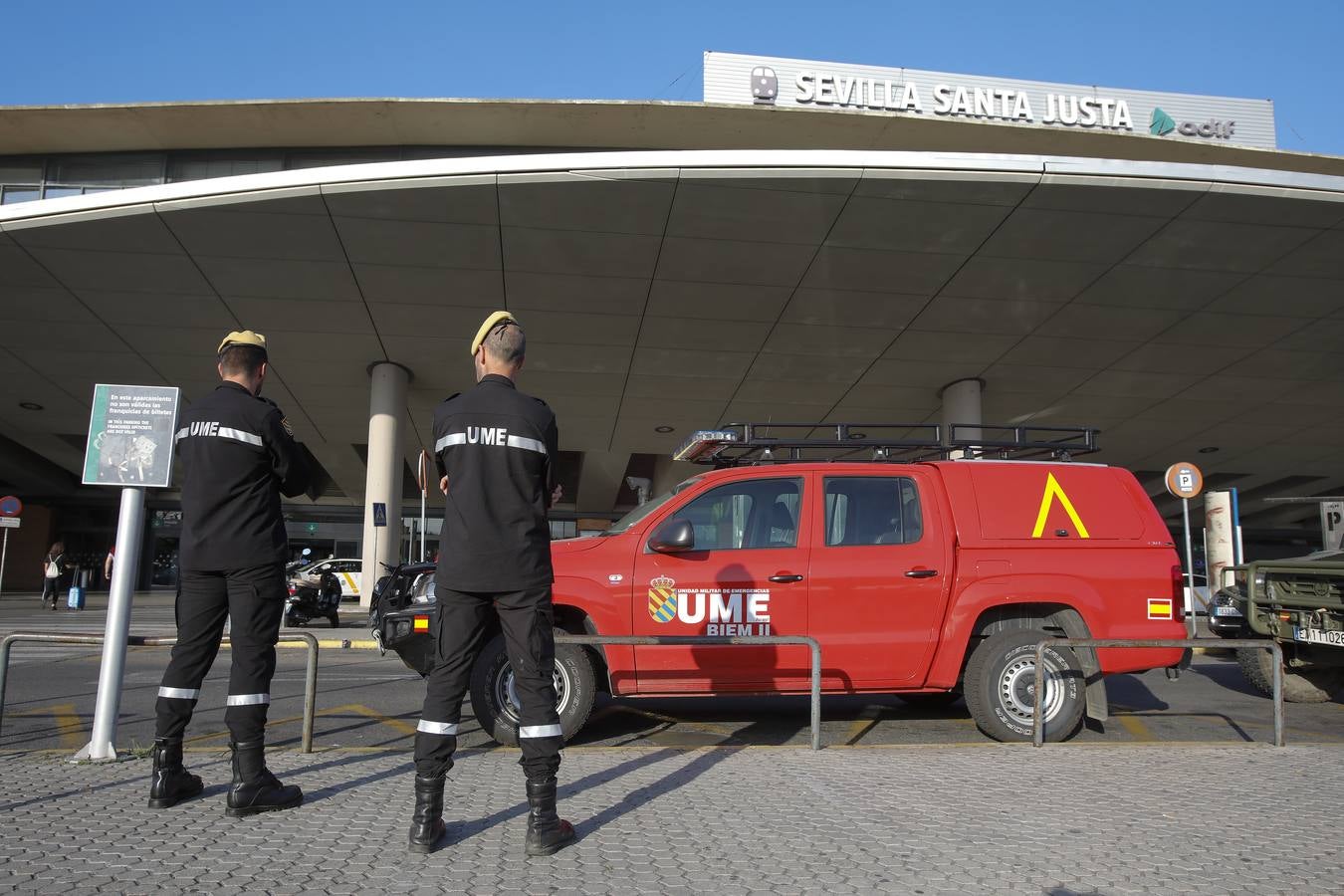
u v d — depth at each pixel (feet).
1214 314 71.05
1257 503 156.46
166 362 81.10
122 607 15.31
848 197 58.85
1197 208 58.70
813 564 19.34
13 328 73.61
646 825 11.07
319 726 22.44
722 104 78.23
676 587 19.16
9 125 76.59
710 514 19.89
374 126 79.61
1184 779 14.02
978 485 20.20
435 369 83.20
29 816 11.26
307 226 61.00
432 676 10.24
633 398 90.07
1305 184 56.49
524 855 9.83
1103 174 56.59
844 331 74.69
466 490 10.23
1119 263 64.69
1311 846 10.48
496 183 57.82
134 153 82.23
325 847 10.03
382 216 60.29
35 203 58.39
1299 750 16.62
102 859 9.53
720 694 19.22
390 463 80.59
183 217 59.41
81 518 148.25
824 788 13.09
